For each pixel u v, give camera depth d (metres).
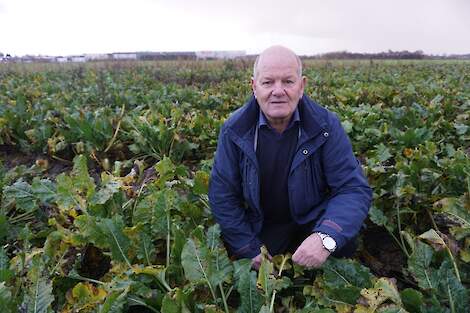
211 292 2.30
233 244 2.83
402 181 3.35
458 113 7.48
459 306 2.13
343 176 2.71
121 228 2.56
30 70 22.05
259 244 2.81
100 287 2.31
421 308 2.05
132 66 23.28
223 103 8.38
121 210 3.00
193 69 20.05
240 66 21.77
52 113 7.07
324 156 2.71
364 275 2.39
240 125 2.73
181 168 3.48
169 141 5.38
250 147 2.71
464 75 16.50
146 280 2.34
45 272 2.32
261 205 2.96
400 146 4.94
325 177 2.80
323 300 2.27
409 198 3.31
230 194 2.84
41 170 4.50
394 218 3.38
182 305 2.09
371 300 2.10
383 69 21.70
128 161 5.29
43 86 11.62
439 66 25.53
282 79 2.52
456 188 3.38
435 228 3.28
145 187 3.42
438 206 2.79
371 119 5.87
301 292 2.61
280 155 2.71
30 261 2.59
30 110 6.89
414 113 6.12
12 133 6.29
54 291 2.54
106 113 6.50
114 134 5.76
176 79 16.61
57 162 5.82
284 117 2.57
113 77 16.05
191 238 2.46
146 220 2.73
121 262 2.52
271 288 2.21
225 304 2.22
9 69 22.03
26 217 3.54
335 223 2.57
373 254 3.31
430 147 4.13
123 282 2.23
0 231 3.19
